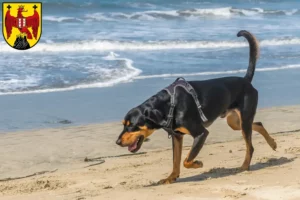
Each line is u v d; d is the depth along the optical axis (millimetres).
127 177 8305
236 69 18625
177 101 7508
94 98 14422
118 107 13578
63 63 18781
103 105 13734
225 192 6949
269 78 17312
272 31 28094
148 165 9070
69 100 14203
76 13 30703
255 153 9422
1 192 7812
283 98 14711
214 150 9875
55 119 12484
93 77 16734
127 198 6891
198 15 32500
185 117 7527
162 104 7480
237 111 8375
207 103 7770
